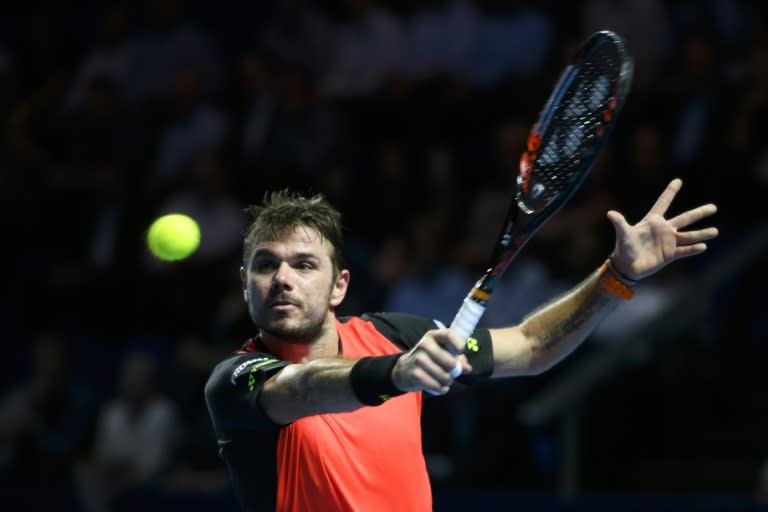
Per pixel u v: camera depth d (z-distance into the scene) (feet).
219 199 130.00
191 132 138.10
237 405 43.14
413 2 140.56
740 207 108.99
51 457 109.70
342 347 48.62
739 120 109.81
